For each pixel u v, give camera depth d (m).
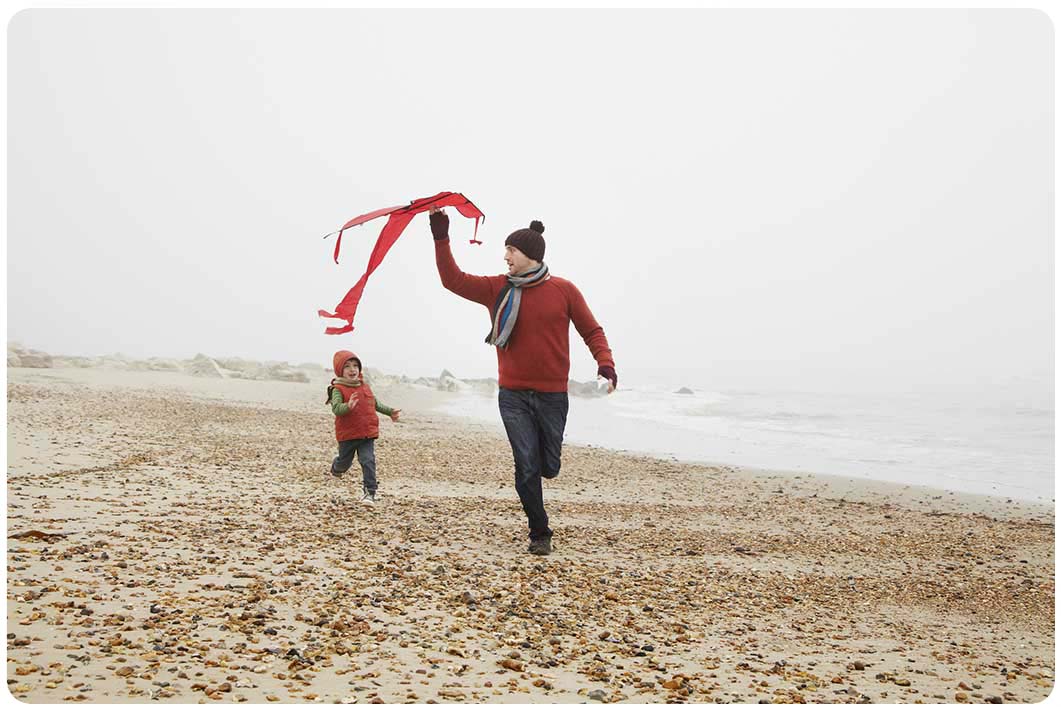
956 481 11.71
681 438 16.70
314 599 4.76
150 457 9.94
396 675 3.72
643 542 7.43
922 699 3.99
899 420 20.17
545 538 6.66
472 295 6.85
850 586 6.35
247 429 14.17
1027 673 4.53
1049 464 13.34
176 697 3.25
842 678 4.24
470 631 4.47
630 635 4.70
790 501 10.08
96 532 5.86
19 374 21.94
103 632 3.90
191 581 4.88
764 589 6.07
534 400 6.77
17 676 3.31
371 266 6.32
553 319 6.79
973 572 6.95
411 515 7.74
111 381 22.23
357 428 8.44
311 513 7.34
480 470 11.30
